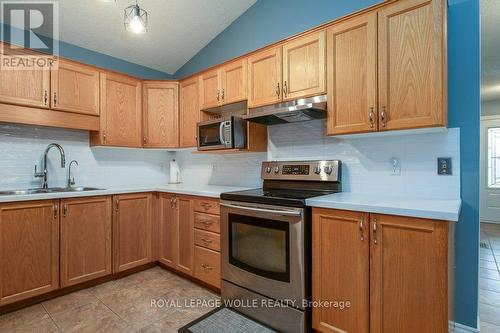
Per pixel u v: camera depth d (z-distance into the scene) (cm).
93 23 262
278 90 217
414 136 184
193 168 343
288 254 172
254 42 281
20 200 201
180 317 194
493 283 252
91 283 245
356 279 151
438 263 127
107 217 251
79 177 289
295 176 229
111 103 283
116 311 202
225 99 260
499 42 292
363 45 175
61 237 223
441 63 149
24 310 204
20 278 203
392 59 164
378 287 144
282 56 216
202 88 283
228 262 209
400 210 135
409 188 186
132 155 334
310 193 205
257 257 190
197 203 243
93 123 270
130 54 317
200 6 269
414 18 157
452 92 172
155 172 356
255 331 177
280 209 175
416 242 133
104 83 278
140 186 304
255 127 253
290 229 171
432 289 129
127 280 257
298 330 168
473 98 166
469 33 167
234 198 204
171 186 301
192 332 176
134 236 270
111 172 314
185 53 333
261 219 186
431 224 129
